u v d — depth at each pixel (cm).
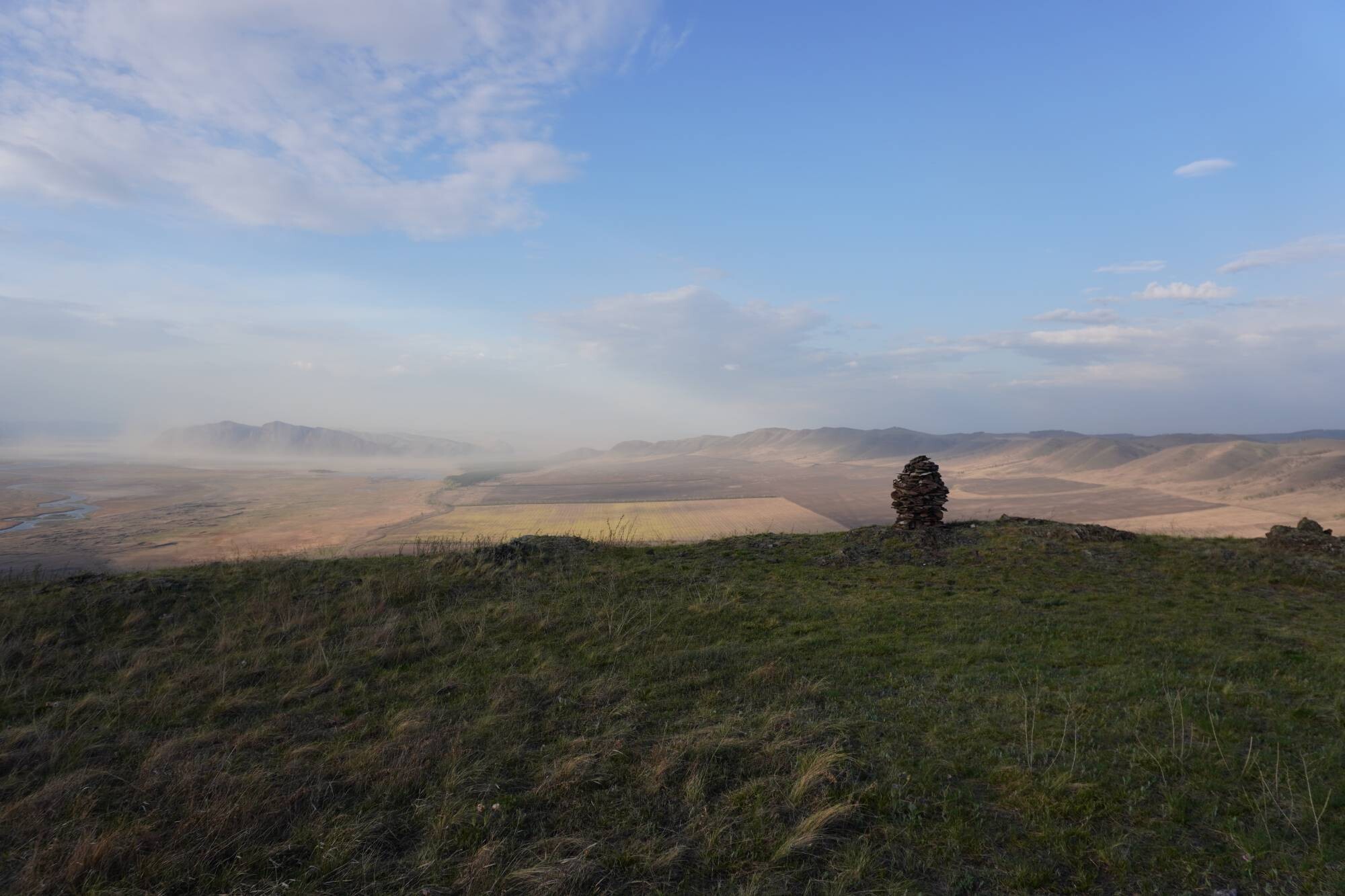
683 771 643
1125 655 947
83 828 569
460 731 756
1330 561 1541
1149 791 575
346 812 595
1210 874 467
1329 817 520
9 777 673
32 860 520
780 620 1195
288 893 489
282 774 660
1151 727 696
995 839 521
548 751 706
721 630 1145
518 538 1850
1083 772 604
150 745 754
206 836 555
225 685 943
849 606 1264
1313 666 884
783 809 569
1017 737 684
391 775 648
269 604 1298
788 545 1834
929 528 1864
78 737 766
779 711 778
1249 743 654
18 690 937
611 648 1065
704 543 1927
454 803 596
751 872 493
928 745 679
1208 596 1330
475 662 1031
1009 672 884
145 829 561
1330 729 675
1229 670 873
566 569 1588
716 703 823
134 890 491
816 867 498
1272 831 508
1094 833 520
